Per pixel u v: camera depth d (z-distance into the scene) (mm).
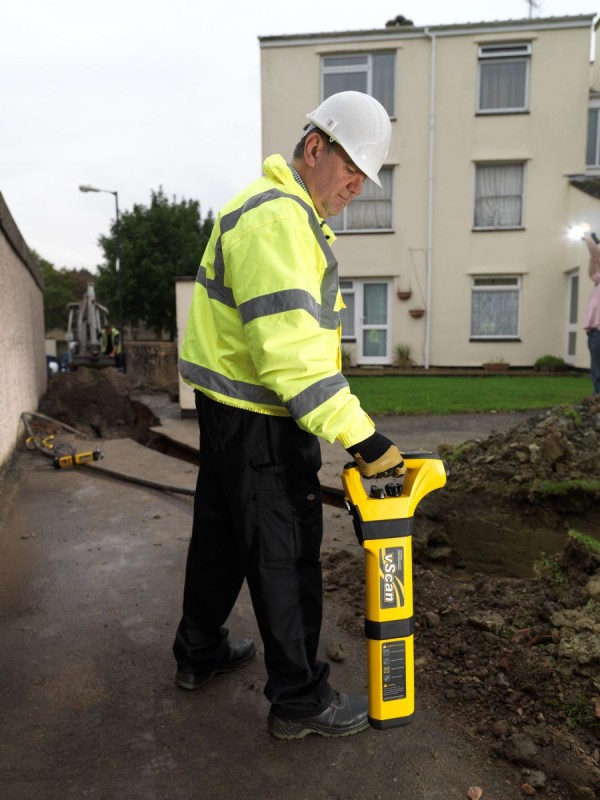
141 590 2949
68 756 1801
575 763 1687
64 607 2770
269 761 1776
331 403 1480
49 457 6082
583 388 11234
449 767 1733
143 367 13781
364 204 15883
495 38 14797
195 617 2072
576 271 14766
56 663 2307
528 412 8391
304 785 1680
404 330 16062
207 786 1682
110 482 5098
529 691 1986
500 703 1968
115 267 31406
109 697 2096
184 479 5078
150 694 2111
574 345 15125
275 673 1823
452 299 15836
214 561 2010
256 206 1580
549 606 2350
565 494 3531
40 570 3193
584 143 15031
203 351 1761
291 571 1746
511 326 15844
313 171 1730
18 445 6738
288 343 1487
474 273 15625
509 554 3258
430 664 2189
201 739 1877
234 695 2111
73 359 19453
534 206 15352
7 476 5238
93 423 10375
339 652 2305
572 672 1991
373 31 15008
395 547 1572
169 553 3430
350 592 2811
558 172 15180
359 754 1794
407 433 6824
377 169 1723
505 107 15211
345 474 1600
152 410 9062
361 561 3104
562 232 15305
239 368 1707
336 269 1708
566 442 3787
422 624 2428
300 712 1822
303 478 1729
